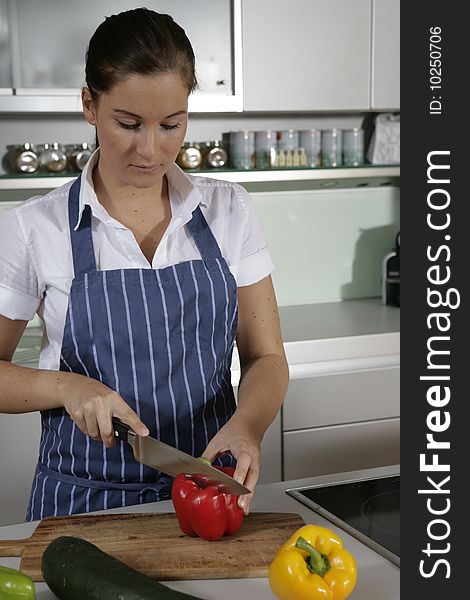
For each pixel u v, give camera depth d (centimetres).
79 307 137
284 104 265
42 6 238
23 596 95
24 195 275
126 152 125
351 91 273
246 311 151
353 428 257
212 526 113
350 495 137
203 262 143
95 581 96
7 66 237
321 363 259
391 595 103
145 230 143
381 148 298
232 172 268
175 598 93
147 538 116
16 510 233
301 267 316
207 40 254
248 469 121
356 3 269
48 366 144
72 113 266
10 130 270
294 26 262
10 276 137
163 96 119
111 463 137
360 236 322
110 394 122
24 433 229
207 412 142
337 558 100
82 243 139
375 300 324
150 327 139
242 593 104
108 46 120
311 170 277
